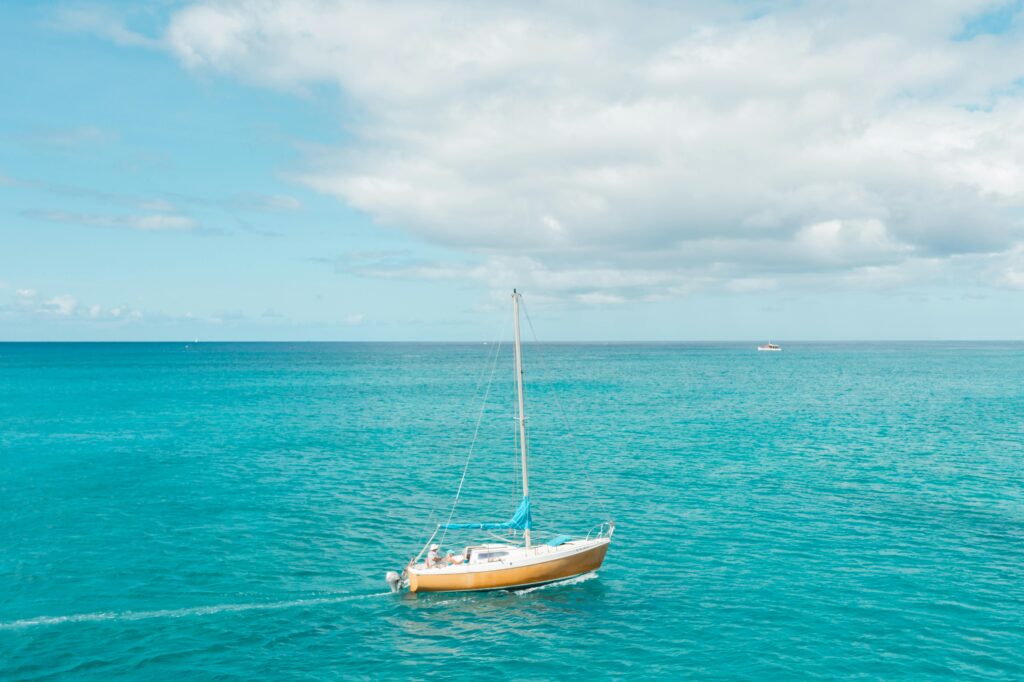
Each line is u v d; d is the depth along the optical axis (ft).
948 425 307.78
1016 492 183.73
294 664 94.22
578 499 180.24
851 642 99.55
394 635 103.35
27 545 141.38
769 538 145.89
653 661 95.09
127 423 322.14
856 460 228.63
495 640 101.65
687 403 406.21
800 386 526.98
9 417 343.46
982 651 96.43
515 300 127.95
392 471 215.51
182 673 91.30
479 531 153.28
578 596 117.08
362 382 597.11
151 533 149.89
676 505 173.27
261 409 382.22
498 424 319.88
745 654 96.53
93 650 97.40
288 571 128.06
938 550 137.28
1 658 94.79
